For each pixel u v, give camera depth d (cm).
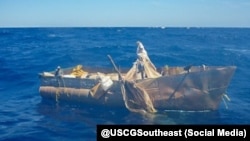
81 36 7262
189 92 1427
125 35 7619
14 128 1302
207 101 1435
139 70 1578
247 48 4584
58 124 1341
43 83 1742
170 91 1441
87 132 1235
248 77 2297
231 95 1775
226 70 1395
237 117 1380
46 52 3875
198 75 1405
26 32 9794
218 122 1315
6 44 5378
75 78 1611
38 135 1214
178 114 1434
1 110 1578
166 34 8238
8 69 2744
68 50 4000
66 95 1634
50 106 1639
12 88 2100
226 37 7312
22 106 1652
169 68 1695
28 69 2764
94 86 1549
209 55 3544
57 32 9650
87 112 1510
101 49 4022
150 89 1463
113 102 1494
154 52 3756
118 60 3150
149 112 1462
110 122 1346
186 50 4041
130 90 1458
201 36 7481
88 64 2988
